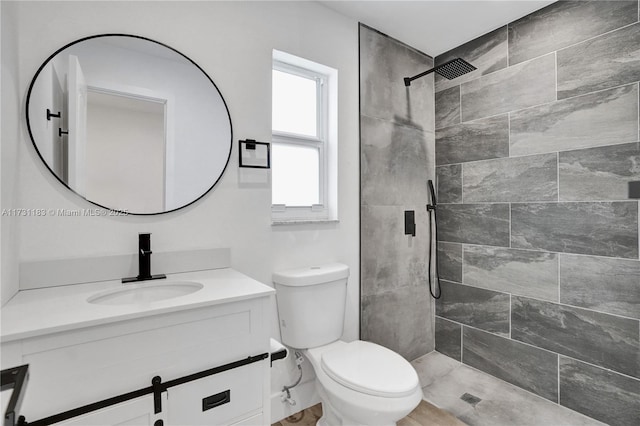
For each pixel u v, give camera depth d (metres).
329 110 2.10
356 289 2.14
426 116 2.56
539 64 2.01
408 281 2.42
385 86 2.29
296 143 1.99
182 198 1.49
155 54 1.43
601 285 1.76
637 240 1.64
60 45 1.24
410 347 2.44
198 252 1.52
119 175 1.35
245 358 1.14
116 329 0.91
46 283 1.21
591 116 1.80
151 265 1.41
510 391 2.07
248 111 1.69
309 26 1.92
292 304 1.68
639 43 1.64
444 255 2.56
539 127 2.01
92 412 0.88
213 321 1.07
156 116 1.43
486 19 2.13
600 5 1.77
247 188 1.68
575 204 1.86
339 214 2.06
